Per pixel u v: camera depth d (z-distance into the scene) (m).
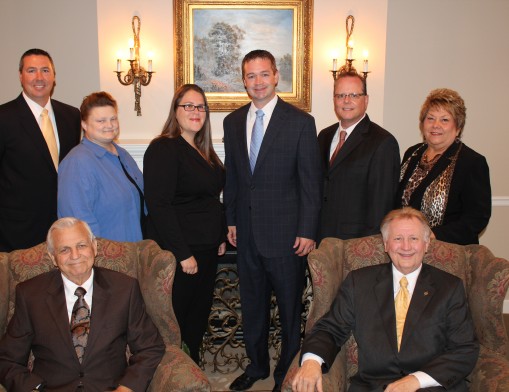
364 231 2.51
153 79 3.73
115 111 2.37
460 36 3.87
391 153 2.49
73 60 3.75
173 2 3.63
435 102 2.41
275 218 2.55
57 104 2.93
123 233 2.38
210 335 3.36
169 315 2.03
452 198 2.38
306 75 3.73
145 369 1.81
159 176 2.42
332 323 1.95
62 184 2.27
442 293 1.87
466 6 3.83
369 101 3.78
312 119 2.54
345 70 3.67
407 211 1.95
